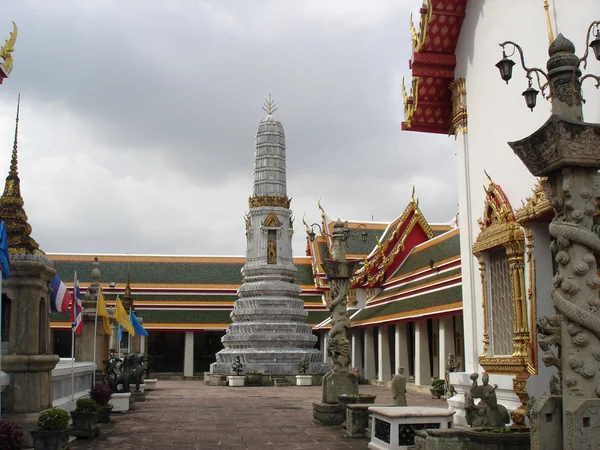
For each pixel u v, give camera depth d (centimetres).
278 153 5562
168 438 1795
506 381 1545
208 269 6756
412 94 1952
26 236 1617
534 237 1460
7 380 1487
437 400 3166
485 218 1673
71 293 2034
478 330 1755
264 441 1728
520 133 1545
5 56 1457
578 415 860
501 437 1045
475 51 1784
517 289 1503
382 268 4997
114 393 2539
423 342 3884
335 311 2195
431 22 1866
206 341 6738
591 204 908
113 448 1620
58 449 1398
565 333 898
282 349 5084
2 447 1192
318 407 2125
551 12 1406
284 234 5469
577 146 891
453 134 1988
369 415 1784
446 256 4047
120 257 6812
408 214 5119
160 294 6431
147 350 6328
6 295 1551
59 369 1862
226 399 3316
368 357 4803
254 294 5341
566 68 925
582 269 888
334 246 2253
